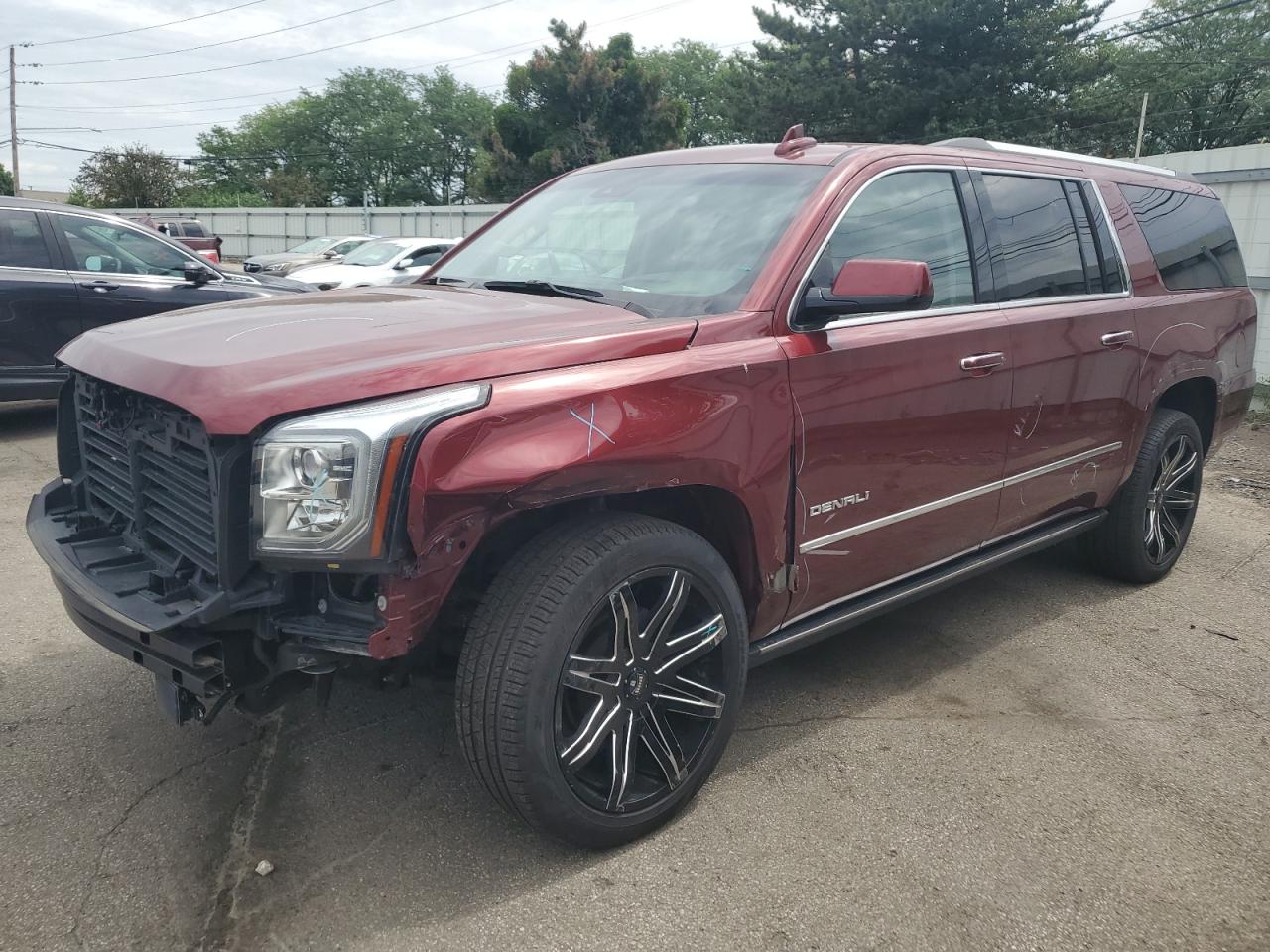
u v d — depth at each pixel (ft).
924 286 8.79
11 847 8.57
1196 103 157.38
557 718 7.94
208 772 9.85
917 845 9.02
